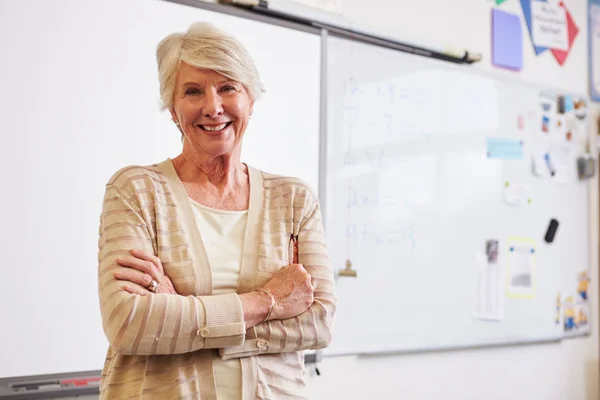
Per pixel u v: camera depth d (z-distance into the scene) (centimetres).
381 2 229
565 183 283
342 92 215
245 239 108
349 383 213
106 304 96
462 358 245
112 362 100
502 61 266
